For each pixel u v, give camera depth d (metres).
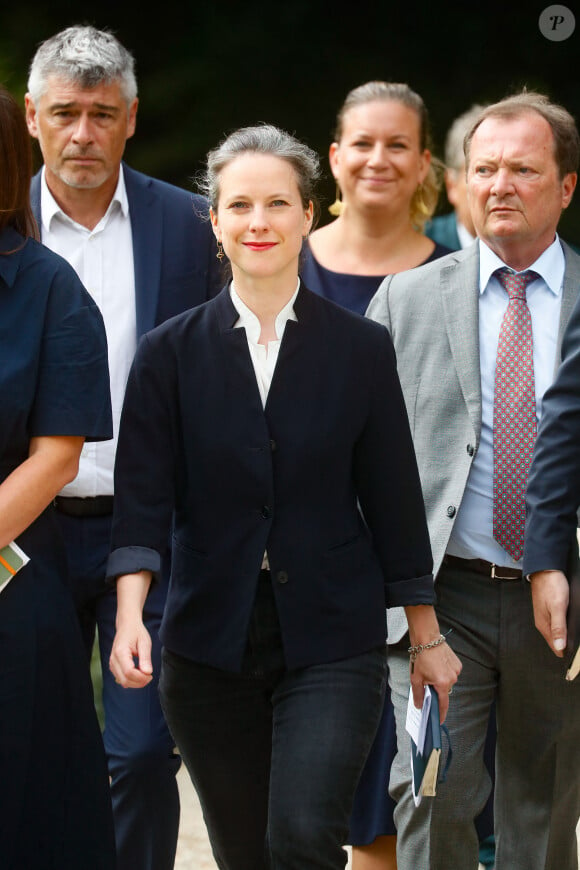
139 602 11.78
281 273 11.90
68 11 34.00
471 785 13.70
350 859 17.72
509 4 35.66
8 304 11.29
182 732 12.44
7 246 11.34
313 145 35.34
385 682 12.26
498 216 13.84
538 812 14.16
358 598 11.95
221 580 11.89
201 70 35.09
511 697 14.02
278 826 11.25
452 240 23.22
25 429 11.34
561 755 14.05
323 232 18.20
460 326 14.05
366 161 17.45
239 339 11.91
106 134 14.70
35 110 14.91
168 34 34.88
